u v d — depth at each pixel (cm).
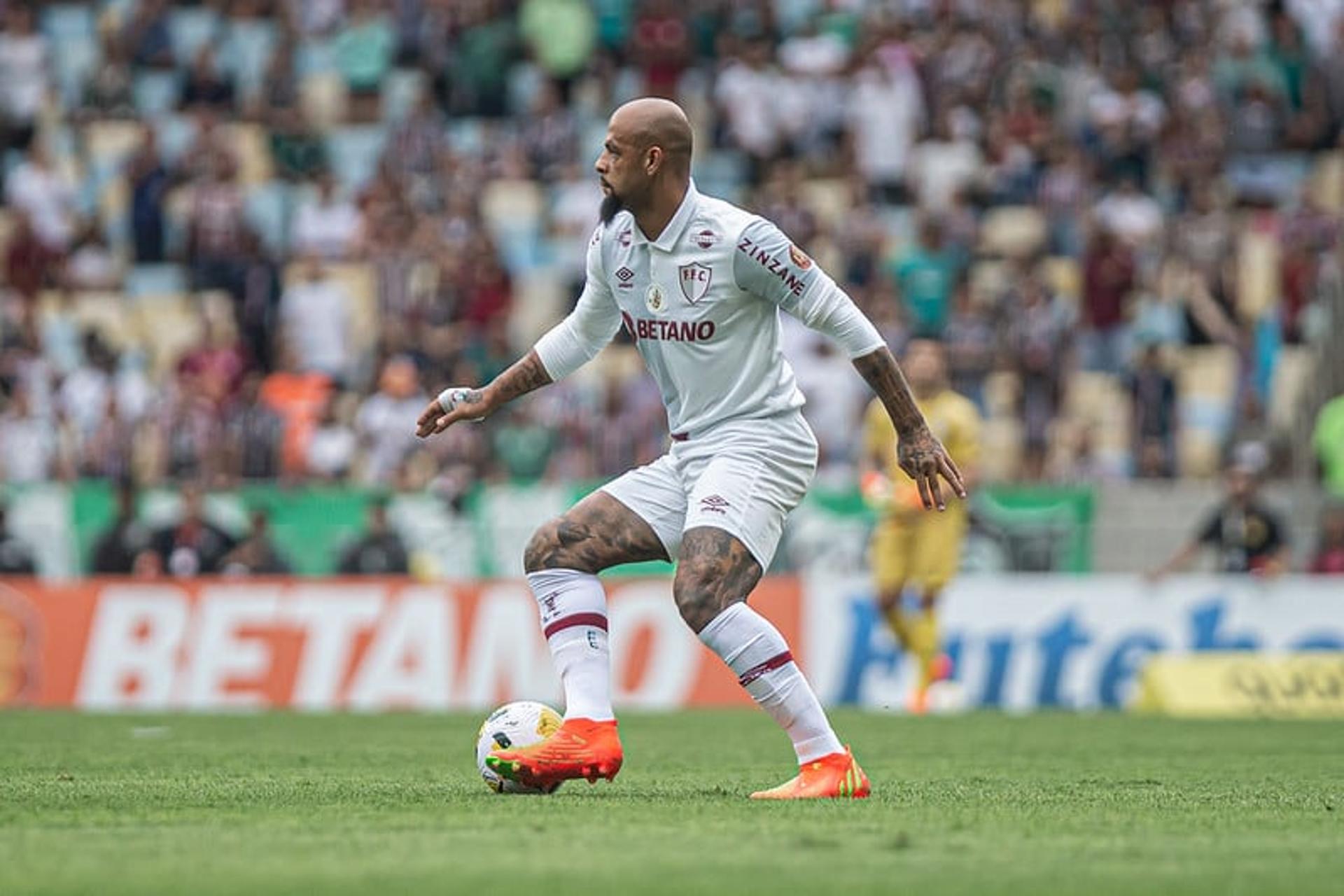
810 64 8781
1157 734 4400
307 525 6456
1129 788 2781
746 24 9050
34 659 5903
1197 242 7875
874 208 8200
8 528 6438
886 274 7706
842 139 8681
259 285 7925
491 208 8531
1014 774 3127
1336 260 7562
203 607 5897
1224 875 1706
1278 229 8194
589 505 2455
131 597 5922
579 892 1560
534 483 6831
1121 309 7662
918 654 5409
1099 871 1725
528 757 2442
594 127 8825
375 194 8269
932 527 5303
